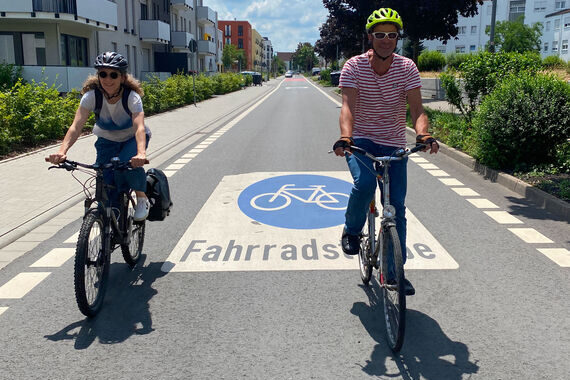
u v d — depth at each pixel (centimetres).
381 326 360
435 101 2500
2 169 914
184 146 1247
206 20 5550
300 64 16512
